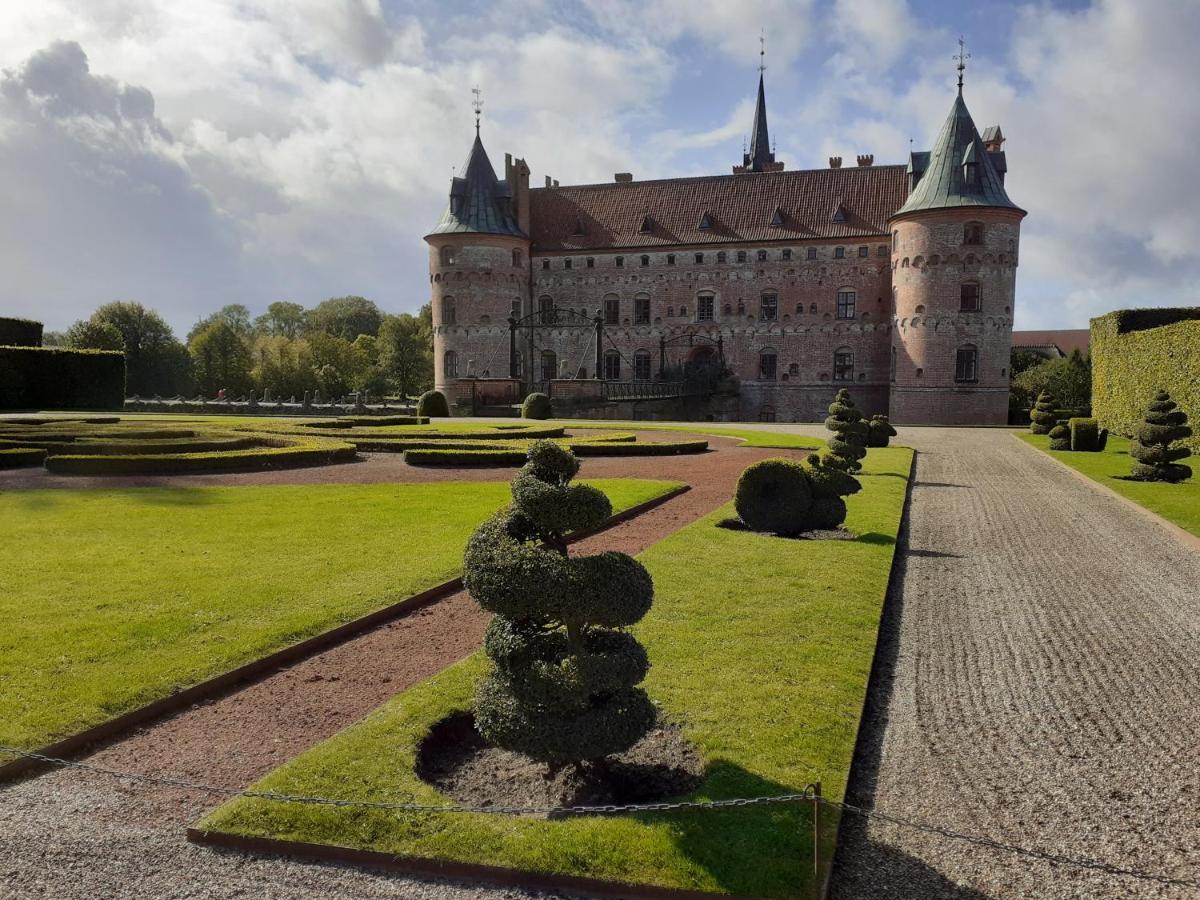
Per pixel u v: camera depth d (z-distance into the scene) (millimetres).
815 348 60219
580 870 4824
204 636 8453
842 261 59469
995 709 7551
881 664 8648
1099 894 4895
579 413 51188
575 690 5582
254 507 16078
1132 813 5816
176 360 80438
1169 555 13898
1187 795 6070
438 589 10391
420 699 6941
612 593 5617
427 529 13961
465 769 6238
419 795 5512
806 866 4875
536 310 65250
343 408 57656
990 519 17094
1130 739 6973
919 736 6965
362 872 4953
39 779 5957
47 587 10078
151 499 16953
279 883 4852
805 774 5883
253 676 7828
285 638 8484
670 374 61469
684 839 5090
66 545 12453
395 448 27328
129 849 5164
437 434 30844
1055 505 18906
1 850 5145
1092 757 6637
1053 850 5348
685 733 6500
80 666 7617
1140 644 9391
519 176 63500
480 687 6023
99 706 6844
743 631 8867
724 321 61875
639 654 5934
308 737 6641
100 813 5551
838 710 6984
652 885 4711
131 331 79000
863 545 13477
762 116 75250
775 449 29500
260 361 88062
